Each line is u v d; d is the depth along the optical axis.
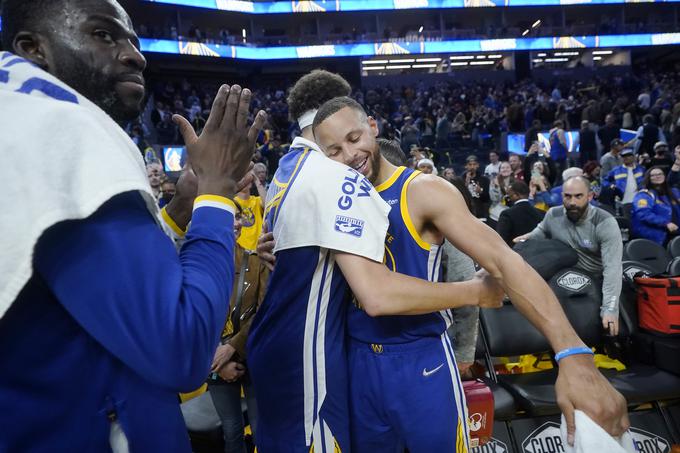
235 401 2.04
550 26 27.34
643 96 17.23
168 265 0.57
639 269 3.14
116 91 0.70
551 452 2.18
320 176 1.15
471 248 1.07
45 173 0.53
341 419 1.26
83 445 0.61
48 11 0.66
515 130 15.45
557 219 2.93
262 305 1.30
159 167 3.94
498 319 2.46
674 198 4.68
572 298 2.58
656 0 25.59
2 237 0.51
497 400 2.17
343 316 1.30
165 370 0.55
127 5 21.84
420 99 20.17
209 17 24.75
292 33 26.80
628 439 0.78
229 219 0.71
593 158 11.59
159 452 0.66
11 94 0.57
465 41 24.78
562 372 0.84
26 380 0.59
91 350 0.61
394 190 1.23
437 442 1.24
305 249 1.18
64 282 0.54
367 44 24.56
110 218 0.56
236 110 0.72
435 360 1.28
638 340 2.54
